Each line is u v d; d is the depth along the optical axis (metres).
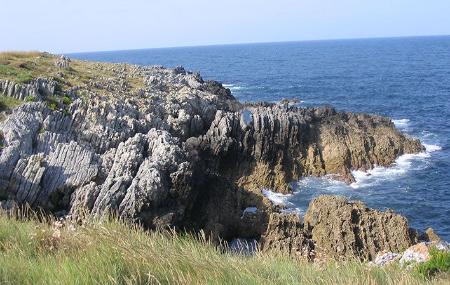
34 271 6.95
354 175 36.50
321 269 9.12
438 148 43.47
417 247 13.70
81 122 27.47
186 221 25.20
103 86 36.66
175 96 39.59
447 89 84.00
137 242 8.42
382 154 38.97
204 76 119.56
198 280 7.07
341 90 86.50
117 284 6.67
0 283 6.50
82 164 22.88
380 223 23.19
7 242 8.62
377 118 44.34
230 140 34.72
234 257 9.59
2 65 35.03
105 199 21.22
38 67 38.38
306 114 41.19
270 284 7.61
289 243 22.55
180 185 24.08
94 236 8.53
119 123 28.80
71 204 21.70
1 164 21.02
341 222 23.14
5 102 27.50
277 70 136.25
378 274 9.13
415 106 67.19
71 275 6.73
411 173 36.94
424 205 31.45
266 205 29.66
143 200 21.77
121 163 23.52
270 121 36.19
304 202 31.78
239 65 164.12
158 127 31.81
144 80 44.50
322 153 37.22
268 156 35.34
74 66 46.09
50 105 28.14
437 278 9.99
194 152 27.78
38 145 23.75
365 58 188.12
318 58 197.12
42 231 9.01
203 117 38.19
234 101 51.25
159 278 7.07
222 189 28.47
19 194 20.92
